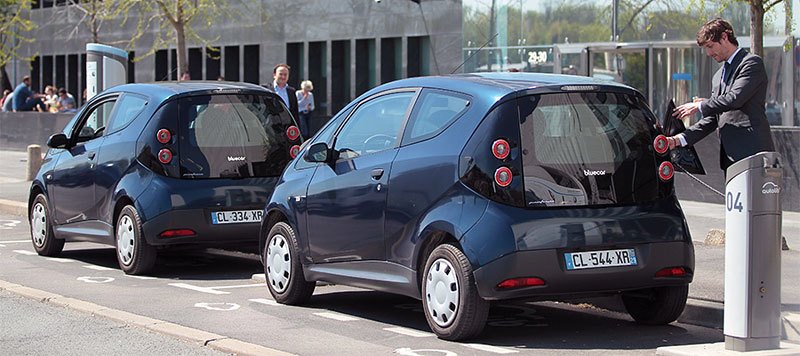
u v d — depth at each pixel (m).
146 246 31.12
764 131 23.19
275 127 31.97
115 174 31.97
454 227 21.53
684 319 24.42
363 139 24.47
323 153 24.75
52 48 112.25
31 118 86.19
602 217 21.50
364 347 21.73
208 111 31.36
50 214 35.06
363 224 23.84
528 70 60.38
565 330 23.45
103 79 54.72
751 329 19.52
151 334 23.00
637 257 21.66
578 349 21.53
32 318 24.80
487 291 21.08
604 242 21.36
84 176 33.22
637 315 23.97
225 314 25.53
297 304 26.70
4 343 22.16
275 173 31.66
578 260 21.27
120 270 32.91
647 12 55.75
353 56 81.19
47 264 34.09
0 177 63.91
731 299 19.67
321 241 25.17
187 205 30.58
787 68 50.38
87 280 30.88
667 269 21.94
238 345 21.34
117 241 32.00
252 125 31.69
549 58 59.47
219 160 31.12
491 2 61.75
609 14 57.06
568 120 21.83
